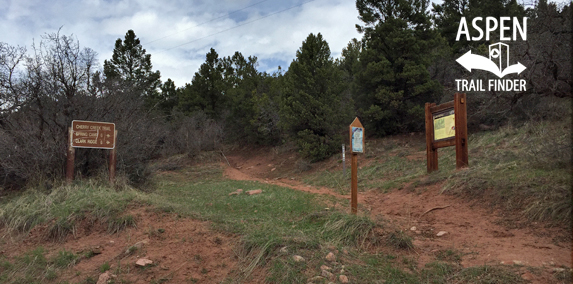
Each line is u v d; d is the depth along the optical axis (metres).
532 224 5.92
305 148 19.89
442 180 9.31
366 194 10.81
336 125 20.03
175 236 5.69
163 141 26.45
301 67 20.03
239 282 4.32
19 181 9.73
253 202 9.03
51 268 4.91
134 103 13.21
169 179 17.95
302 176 18.34
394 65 20.27
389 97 19.64
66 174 9.03
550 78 10.76
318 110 19.94
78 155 10.05
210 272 4.60
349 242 5.40
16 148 9.20
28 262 5.16
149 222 6.35
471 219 6.73
